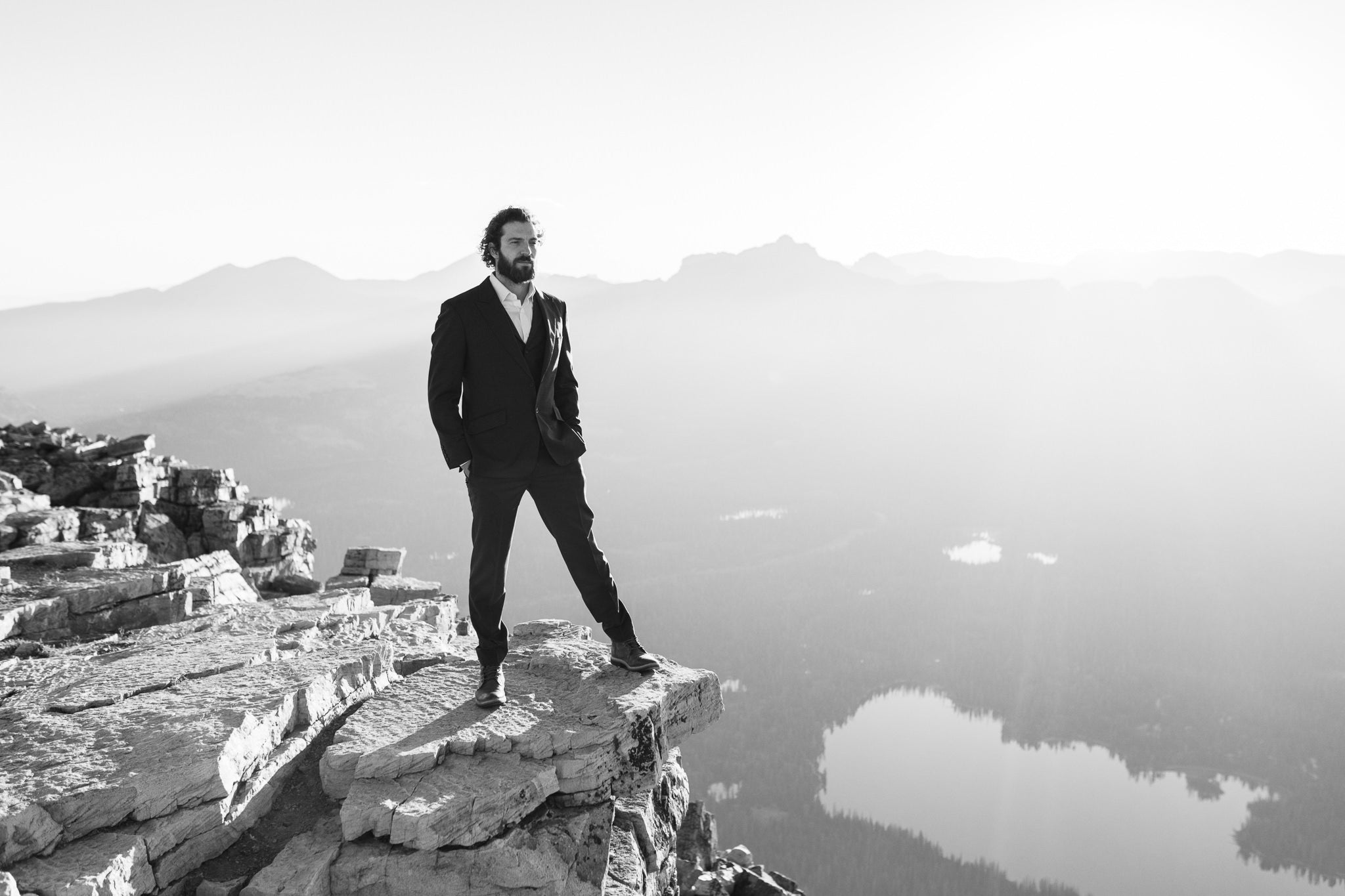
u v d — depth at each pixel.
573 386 5.31
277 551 23.80
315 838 4.16
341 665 5.66
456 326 4.90
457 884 4.01
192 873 4.02
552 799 4.60
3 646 7.28
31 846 3.57
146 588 9.35
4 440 23.61
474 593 5.10
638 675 5.59
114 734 4.48
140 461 22.72
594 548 5.39
